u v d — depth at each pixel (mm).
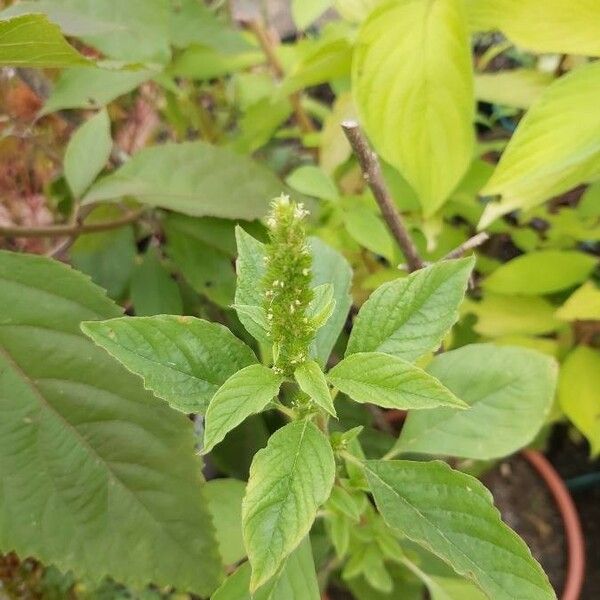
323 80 309
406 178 255
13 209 365
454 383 220
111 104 394
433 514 172
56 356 209
